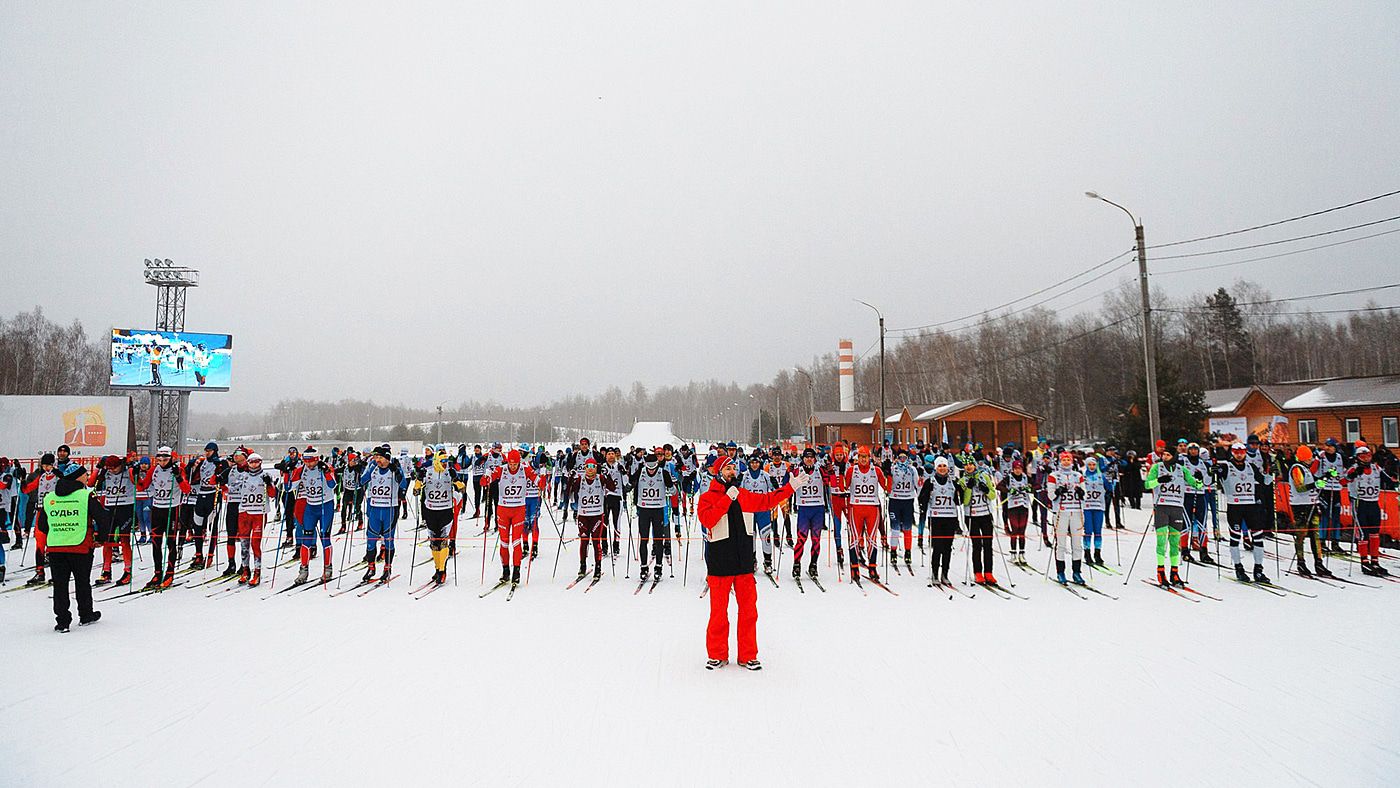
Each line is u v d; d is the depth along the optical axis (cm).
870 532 1030
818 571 1137
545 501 1958
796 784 408
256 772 428
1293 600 887
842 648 686
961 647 689
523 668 626
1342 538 1212
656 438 10225
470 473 1823
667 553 1069
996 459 1508
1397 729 484
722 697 551
